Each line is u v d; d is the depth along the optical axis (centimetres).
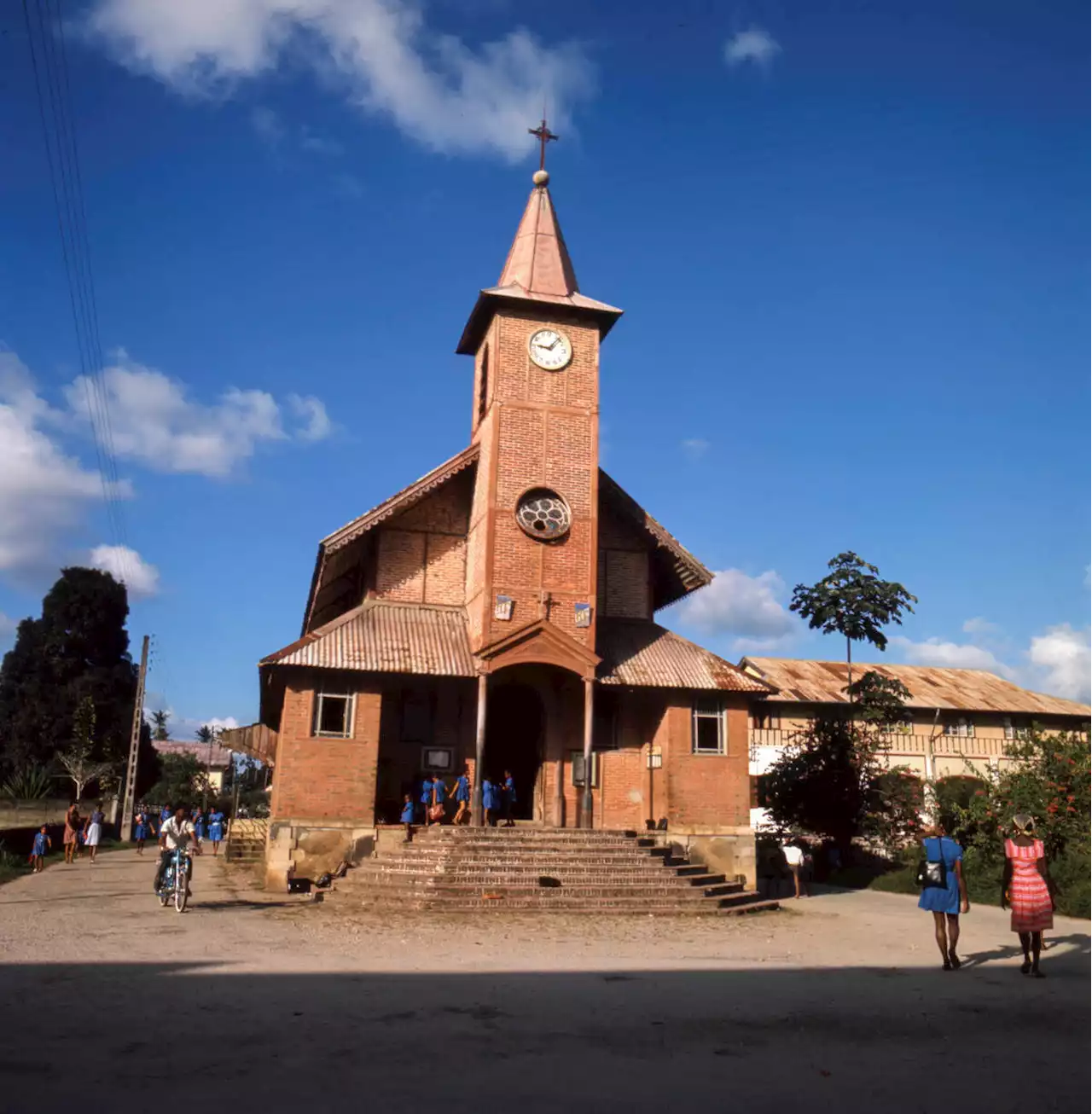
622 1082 762
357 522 2773
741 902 2272
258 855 3709
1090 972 1372
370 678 2564
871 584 3653
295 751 2483
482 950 1469
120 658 6800
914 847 3256
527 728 2964
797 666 5119
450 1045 866
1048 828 2422
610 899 2120
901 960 1493
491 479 2709
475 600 2719
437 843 2302
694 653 2906
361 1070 779
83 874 3142
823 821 3438
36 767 6078
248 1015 966
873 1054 879
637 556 3061
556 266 2948
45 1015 954
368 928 1714
